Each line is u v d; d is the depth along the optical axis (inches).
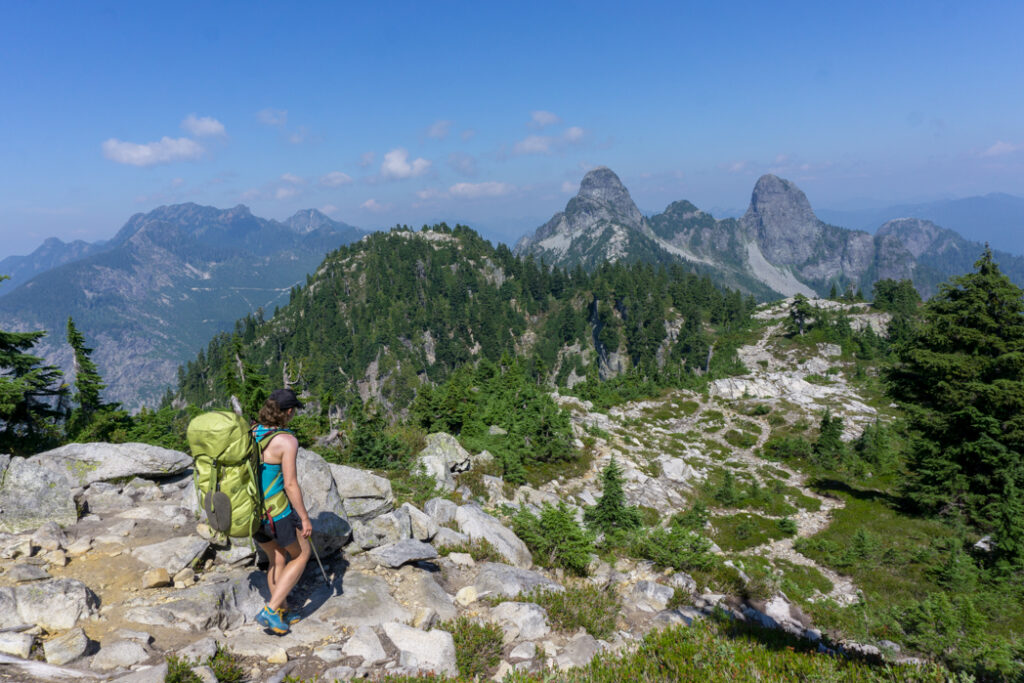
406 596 257.6
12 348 954.1
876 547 922.7
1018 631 577.6
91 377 1208.2
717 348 5551.2
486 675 207.8
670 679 222.2
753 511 1284.4
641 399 3095.5
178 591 215.8
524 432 1237.1
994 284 1060.5
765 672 235.0
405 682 179.5
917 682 243.9
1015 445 975.6
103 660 166.7
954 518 1000.2
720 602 420.2
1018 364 1011.3
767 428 2442.2
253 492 182.4
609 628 285.0
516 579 307.1
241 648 188.5
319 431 1091.3
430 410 1291.8
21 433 952.3
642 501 1177.4
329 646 200.2
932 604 445.4
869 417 2514.8
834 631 463.8
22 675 150.1
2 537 235.6
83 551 236.8
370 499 323.9
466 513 407.8
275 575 207.9
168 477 335.0
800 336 5201.8
